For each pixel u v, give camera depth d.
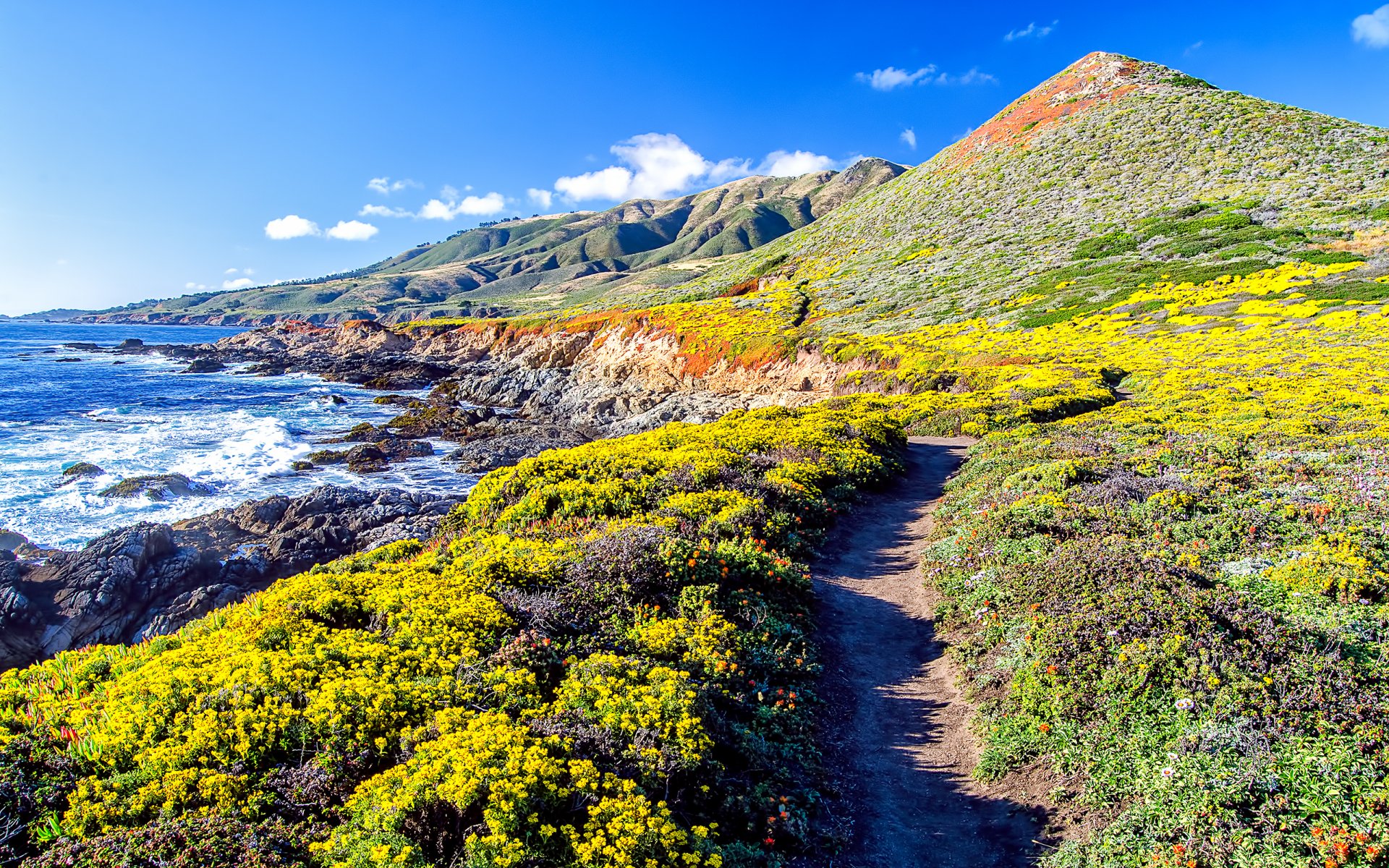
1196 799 7.09
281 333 152.50
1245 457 18.05
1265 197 67.50
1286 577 10.50
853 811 8.20
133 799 7.29
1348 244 54.06
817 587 14.54
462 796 6.55
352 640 10.38
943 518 18.06
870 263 94.44
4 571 25.73
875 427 27.73
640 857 6.35
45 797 7.49
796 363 62.62
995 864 7.30
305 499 35.38
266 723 8.15
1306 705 7.80
